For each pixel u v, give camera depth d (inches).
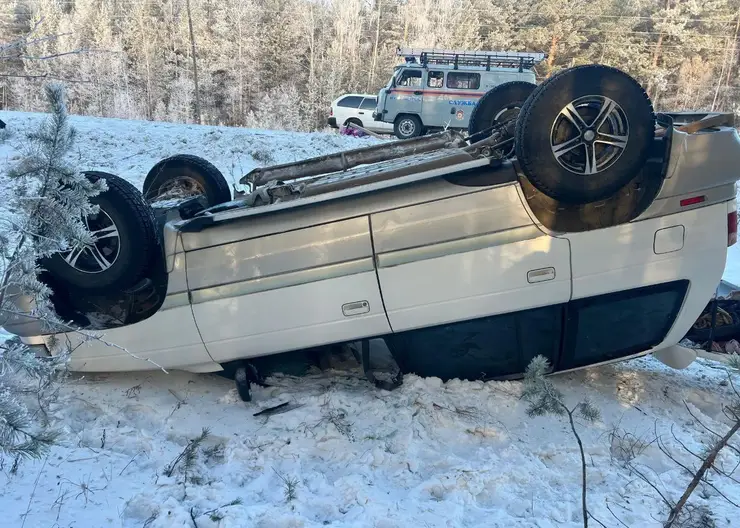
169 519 112.8
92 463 132.2
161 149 546.9
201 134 599.8
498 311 146.3
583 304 148.1
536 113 130.2
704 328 168.2
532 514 118.8
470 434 143.9
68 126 89.3
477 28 2124.8
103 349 159.2
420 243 144.5
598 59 1962.4
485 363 157.8
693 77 1956.2
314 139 618.5
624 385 168.6
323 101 2134.6
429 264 144.6
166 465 134.0
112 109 1600.6
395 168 150.6
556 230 142.8
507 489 125.4
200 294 151.6
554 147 131.3
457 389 158.6
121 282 146.8
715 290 147.8
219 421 151.6
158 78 1908.2
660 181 142.2
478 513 117.6
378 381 161.6
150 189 212.5
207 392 165.5
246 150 561.6
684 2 2022.6
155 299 156.6
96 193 93.0
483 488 125.0
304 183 156.6
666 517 117.6
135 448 140.9
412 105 839.7
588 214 142.3
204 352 155.3
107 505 118.5
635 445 140.9
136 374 172.9
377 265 145.6
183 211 163.5
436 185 144.7
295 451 137.9
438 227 143.9
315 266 147.3
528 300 145.3
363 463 133.3
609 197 138.6
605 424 148.9
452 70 823.1
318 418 148.5
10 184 88.9
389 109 848.9
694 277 145.7
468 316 146.9
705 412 161.6
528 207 142.7
